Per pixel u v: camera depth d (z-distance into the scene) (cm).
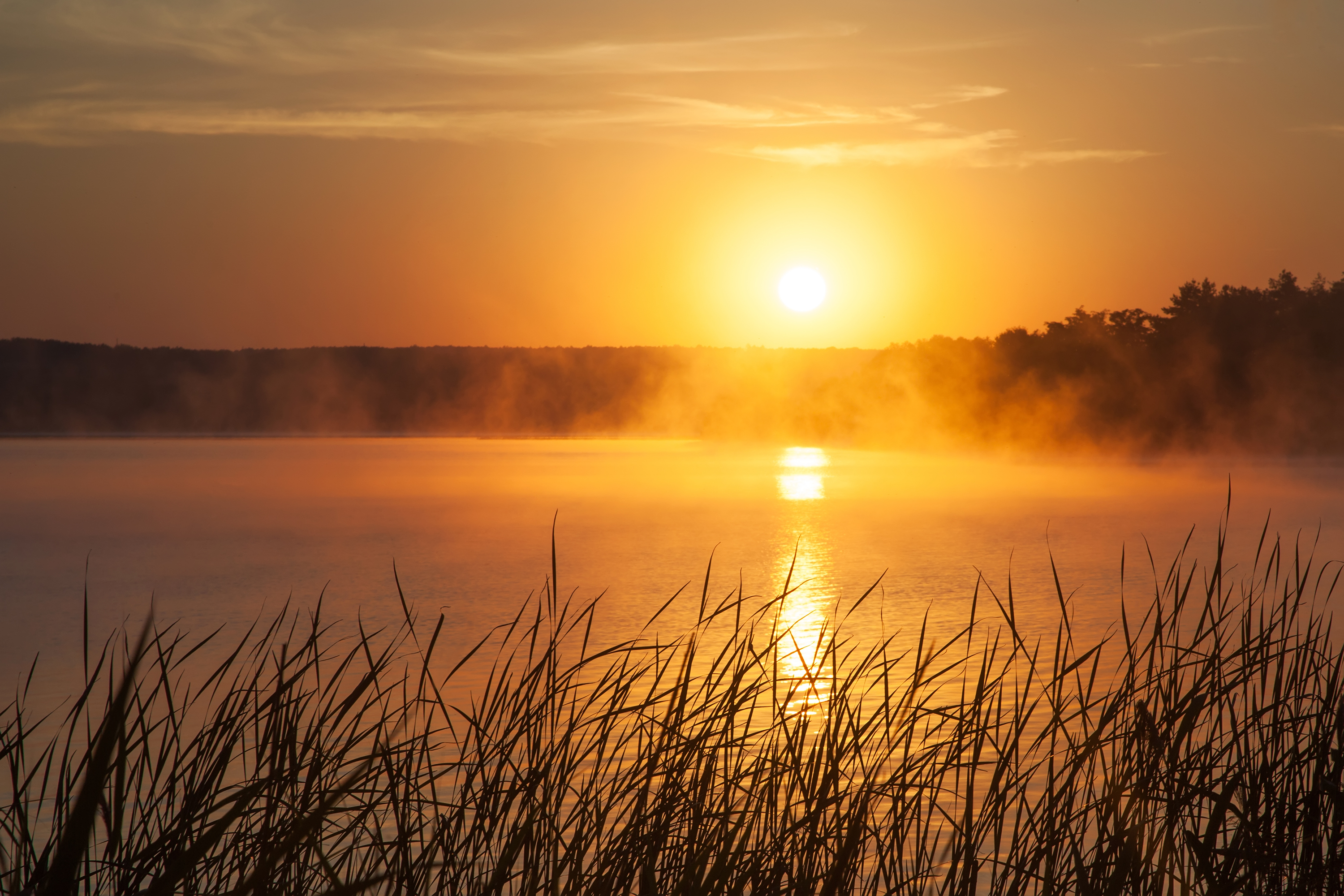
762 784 329
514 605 1938
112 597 2148
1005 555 2631
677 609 1758
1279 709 331
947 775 545
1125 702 332
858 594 1967
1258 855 299
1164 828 305
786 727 339
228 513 4109
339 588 2233
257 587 2269
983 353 10200
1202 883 324
